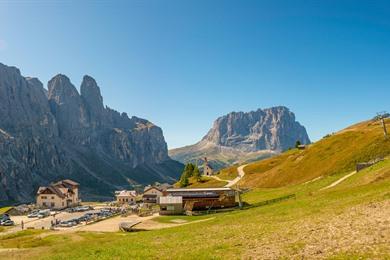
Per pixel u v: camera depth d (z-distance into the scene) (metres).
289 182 129.50
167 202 106.94
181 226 63.28
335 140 149.12
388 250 23.52
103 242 54.91
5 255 49.78
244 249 30.17
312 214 44.59
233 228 45.41
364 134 140.12
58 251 50.09
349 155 118.00
